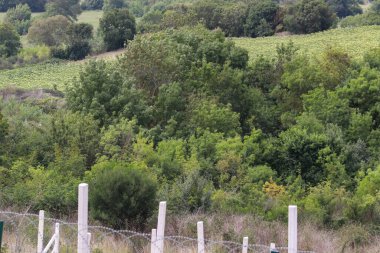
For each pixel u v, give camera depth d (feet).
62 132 97.71
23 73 287.48
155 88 140.87
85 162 92.38
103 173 62.64
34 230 50.26
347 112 136.46
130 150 94.73
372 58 171.42
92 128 99.86
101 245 46.68
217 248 47.50
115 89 123.03
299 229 60.75
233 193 80.18
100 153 94.84
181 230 57.77
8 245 44.27
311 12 343.87
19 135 96.68
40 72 288.92
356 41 292.20
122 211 59.36
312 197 78.84
